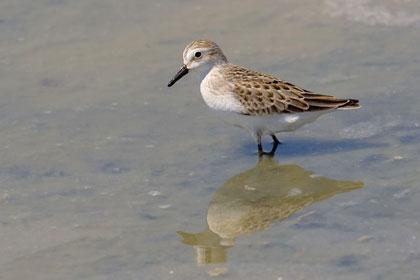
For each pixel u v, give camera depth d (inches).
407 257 505.7
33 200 609.6
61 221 577.0
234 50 896.9
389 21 944.9
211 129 730.8
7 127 735.7
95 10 1033.5
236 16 992.9
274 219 571.8
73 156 681.6
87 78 845.8
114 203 603.5
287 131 694.5
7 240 549.6
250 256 520.4
